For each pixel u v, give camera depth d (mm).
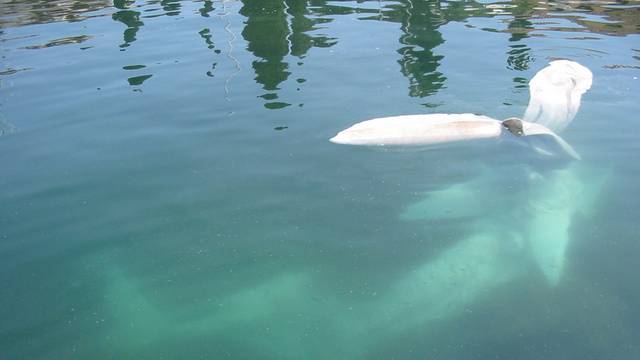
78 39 14922
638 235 7055
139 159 8891
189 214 7586
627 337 5617
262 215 7531
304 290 6387
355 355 5605
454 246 7004
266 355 5605
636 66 12164
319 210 7609
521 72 12055
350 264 6727
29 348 5613
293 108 10508
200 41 14414
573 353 5457
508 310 6070
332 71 12211
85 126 10008
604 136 9461
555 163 8672
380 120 9695
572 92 10953
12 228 7332
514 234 7242
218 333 5844
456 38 14234
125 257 6879
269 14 16672
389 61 12719
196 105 10703
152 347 5664
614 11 16188
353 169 8516
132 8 18000
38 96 11305
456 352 5574
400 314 6078
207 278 6555
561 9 16516
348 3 17750
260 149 9094
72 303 6203
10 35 15547
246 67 12555
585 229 7242
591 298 6141
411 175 8391
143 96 11172
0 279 6496
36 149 9258
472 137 9352
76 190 8117
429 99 10836
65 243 7086
